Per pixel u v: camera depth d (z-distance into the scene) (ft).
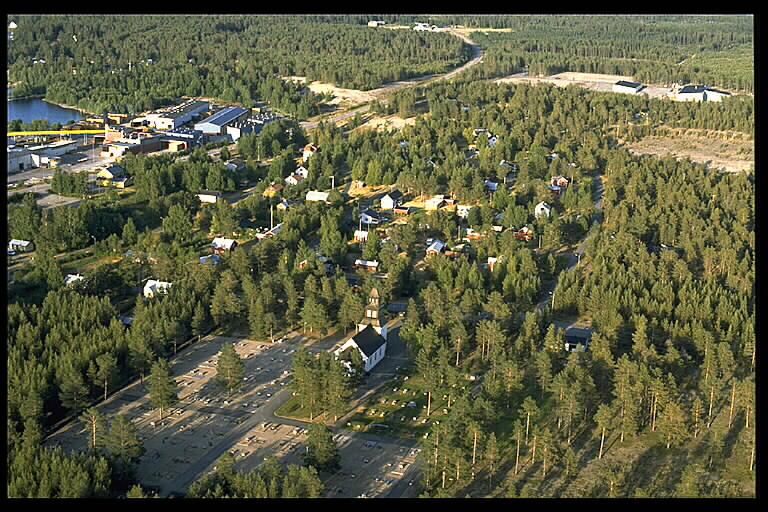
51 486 637.30
